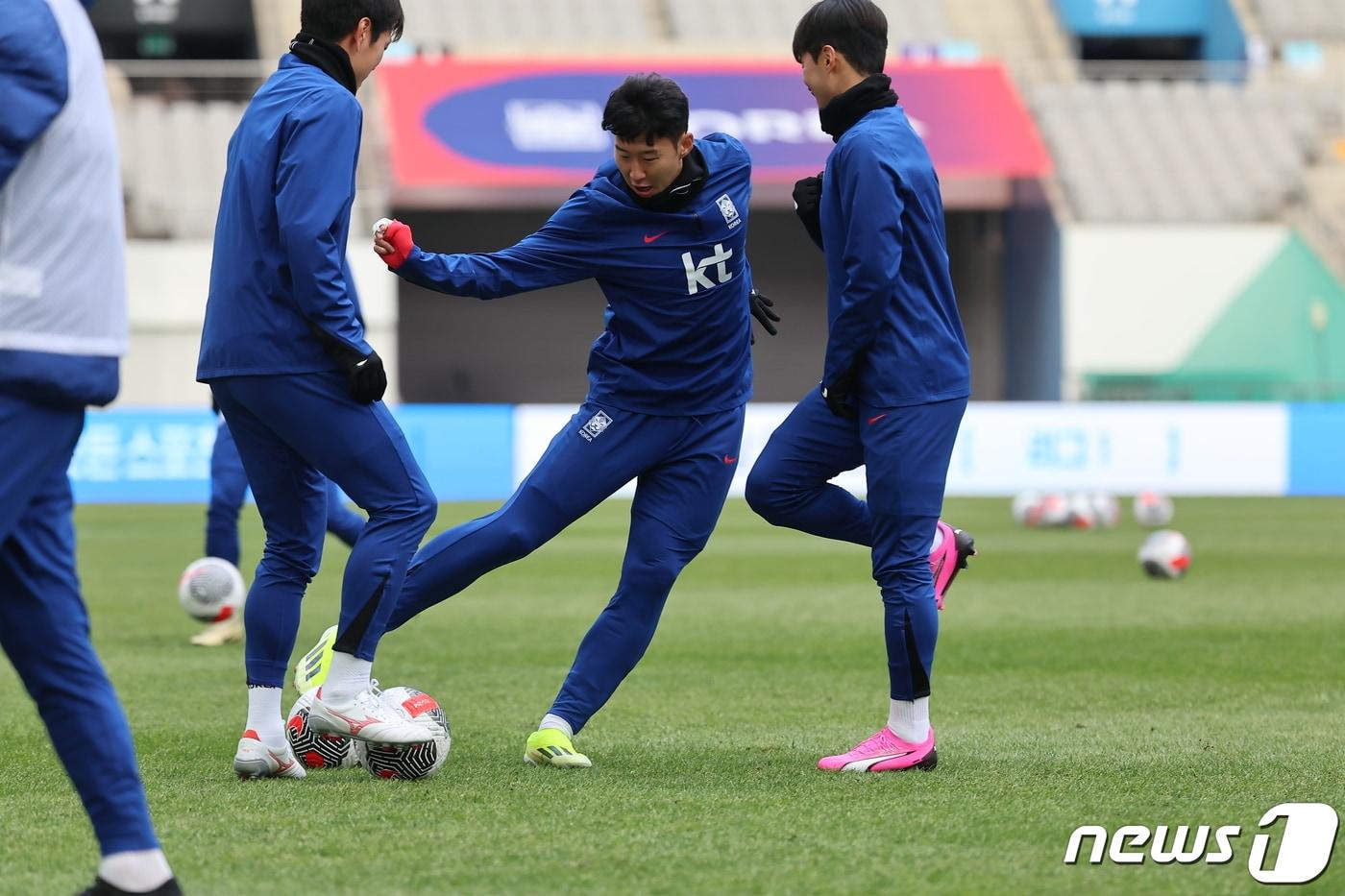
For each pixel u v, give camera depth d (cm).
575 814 1392
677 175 1636
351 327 1484
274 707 1579
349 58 1521
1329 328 9319
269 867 1195
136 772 1062
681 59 10075
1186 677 2433
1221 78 10838
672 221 1652
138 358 8494
